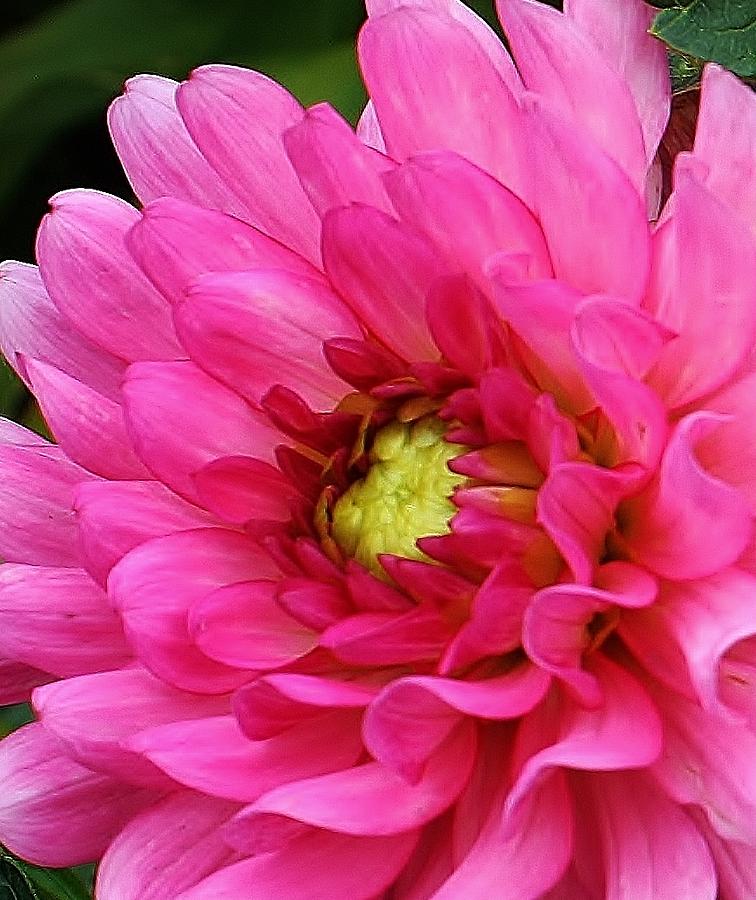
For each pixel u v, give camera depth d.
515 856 0.27
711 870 0.27
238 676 0.29
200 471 0.30
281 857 0.28
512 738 0.29
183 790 0.29
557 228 0.29
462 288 0.29
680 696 0.28
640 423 0.28
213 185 0.32
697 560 0.28
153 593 0.29
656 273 0.29
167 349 0.31
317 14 0.42
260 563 0.30
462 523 0.28
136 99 0.32
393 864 0.28
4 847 0.32
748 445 0.28
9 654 0.30
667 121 0.31
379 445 0.30
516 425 0.29
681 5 0.31
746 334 0.28
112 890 0.29
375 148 0.32
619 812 0.28
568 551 0.28
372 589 0.29
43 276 0.31
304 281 0.30
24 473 0.31
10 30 0.46
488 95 0.29
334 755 0.29
